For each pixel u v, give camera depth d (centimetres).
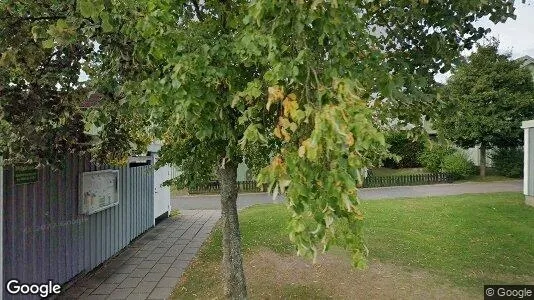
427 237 820
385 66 313
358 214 189
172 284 614
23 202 488
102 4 290
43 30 363
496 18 365
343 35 241
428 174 2086
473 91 2012
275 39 242
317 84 217
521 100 1975
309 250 180
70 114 477
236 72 320
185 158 443
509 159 2175
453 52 380
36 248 515
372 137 174
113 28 347
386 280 593
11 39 393
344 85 199
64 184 591
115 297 563
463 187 1858
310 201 179
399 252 718
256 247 746
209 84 299
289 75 228
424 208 1124
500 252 734
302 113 201
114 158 654
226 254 459
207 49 299
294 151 203
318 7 229
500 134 2025
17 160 455
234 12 348
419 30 369
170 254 786
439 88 380
